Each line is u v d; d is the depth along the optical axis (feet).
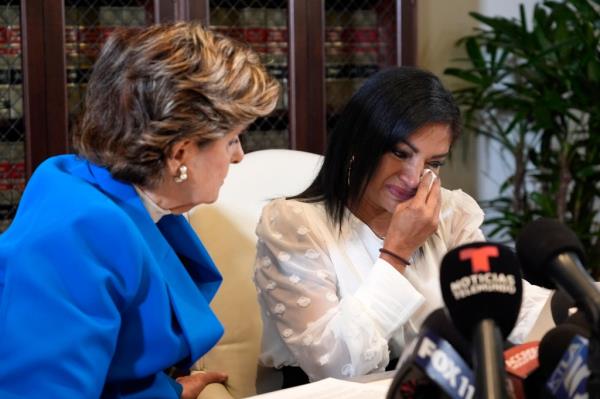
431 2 12.87
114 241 3.59
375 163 5.09
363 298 4.81
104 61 3.81
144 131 3.70
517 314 2.27
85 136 3.87
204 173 3.91
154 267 3.74
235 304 5.96
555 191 12.23
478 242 2.37
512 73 12.66
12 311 3.41
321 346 4.86
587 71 11.27
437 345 2.34
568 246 2.45
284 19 9.74
